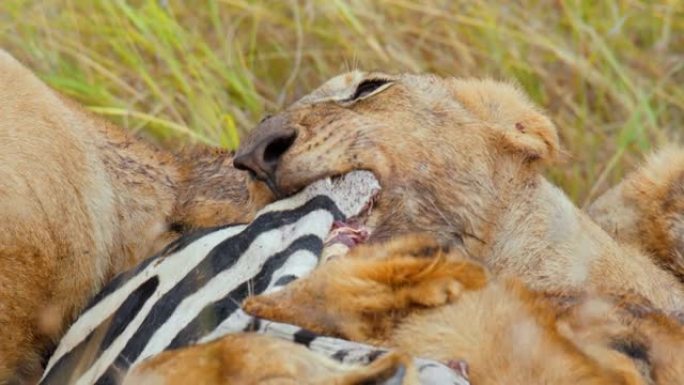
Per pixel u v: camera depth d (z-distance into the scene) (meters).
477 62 12.53
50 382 8.34
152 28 12.13
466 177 8.93
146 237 9.48
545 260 8.84
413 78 9.22
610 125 12.32
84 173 9.28
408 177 8.70
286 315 6.69
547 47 12.62
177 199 9.64
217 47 12.47
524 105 9.32
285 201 8.16
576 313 7.20
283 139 8.41
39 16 12.17
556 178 11.64
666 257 9.62
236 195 9.57
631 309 7.99
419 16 12.76
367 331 6.68
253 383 6.08
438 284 6.71
